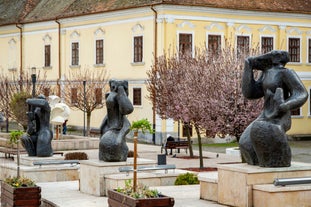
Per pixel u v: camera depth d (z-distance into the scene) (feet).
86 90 154.61
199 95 96.07
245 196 46.32
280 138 46.47
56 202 54.19
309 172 47.62
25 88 160.86
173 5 144.66
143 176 58.59
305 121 161.99
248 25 154.20
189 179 60.39
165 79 111.96
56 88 177.27
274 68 47.88
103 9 160.56
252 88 48.42
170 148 112.98
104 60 163.43
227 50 114.21
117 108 60.44
